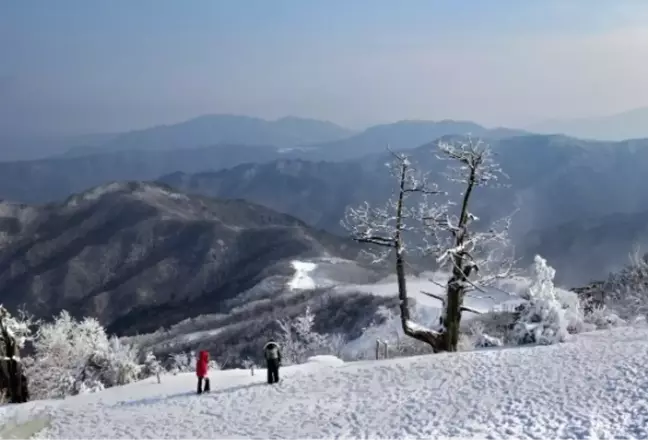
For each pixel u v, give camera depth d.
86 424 22.12
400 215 32.88
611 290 44.91
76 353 40.50
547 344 27.33
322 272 140.62
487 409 18.31
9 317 34.09
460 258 31.44
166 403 24.48
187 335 89.88
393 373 24.77
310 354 56.66
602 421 15.73
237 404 22.97
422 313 68.38
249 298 127.00
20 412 25.00
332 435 17.69
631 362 21.45
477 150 31.17
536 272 29.12
